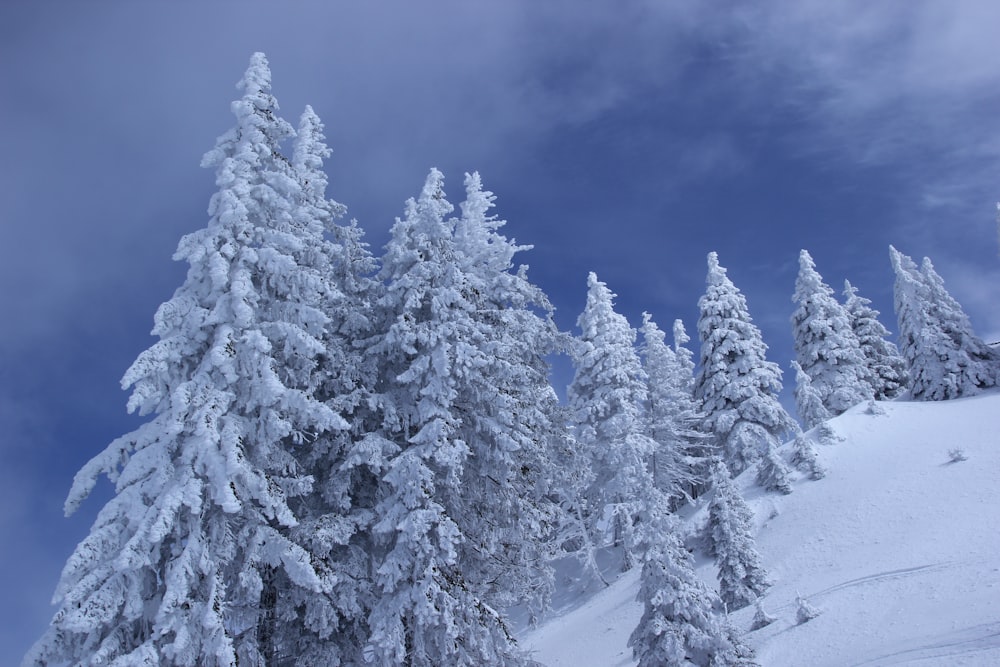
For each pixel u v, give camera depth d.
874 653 14.86
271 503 11.55
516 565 16.23
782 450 35.56
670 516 17.06
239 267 13.05
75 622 9.85
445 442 13.18
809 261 49.78
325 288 13.58
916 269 42.38
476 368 14.62
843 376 45.62
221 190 13.46
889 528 23.98
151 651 10.12
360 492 14.61
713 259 44.34
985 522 21.34
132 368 11.41
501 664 13.43
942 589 17.67
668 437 39.56
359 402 14.50
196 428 11.36
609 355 38.50
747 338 41.75
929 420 33.25
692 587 15.96
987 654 11.95
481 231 18.61
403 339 14.14
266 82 14.82
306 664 12.44
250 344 12.28
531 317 17.83
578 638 28.44
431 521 12.29
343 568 12.95
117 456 11.90
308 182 15.90
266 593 12.82
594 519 36.44
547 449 17.47
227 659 10.37
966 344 39.06
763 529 29.11
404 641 12.10
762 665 17.73
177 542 11.38
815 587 21.86
